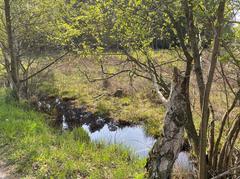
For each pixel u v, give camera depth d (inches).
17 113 539.2
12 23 655.1
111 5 315.0
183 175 348.5
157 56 375.9
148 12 292.0
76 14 372.2
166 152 274.1
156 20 302.7
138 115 672.4
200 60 305.1
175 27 289.3
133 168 362.9
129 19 309.4
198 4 242.7
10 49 650.2
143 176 304.8
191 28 273.6
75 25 360.2
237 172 306.8
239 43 276.5
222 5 227.8
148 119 647.8
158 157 276.5
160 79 347.6
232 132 309.3
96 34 358.3
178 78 271.0
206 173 306.8
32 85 825.5
